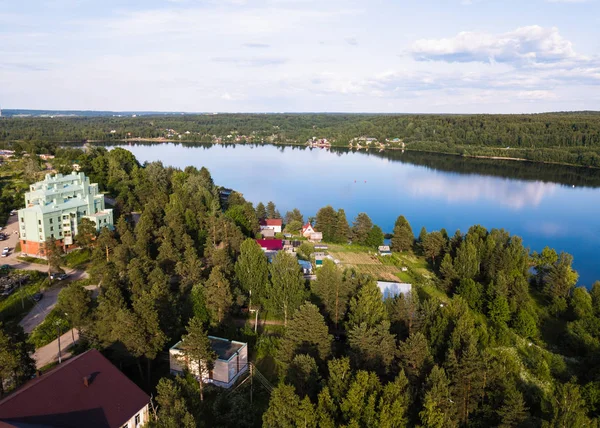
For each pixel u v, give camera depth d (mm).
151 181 165750
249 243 91625
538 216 194750
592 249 152750
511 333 86125
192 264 87375
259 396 60000
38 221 110312
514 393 53906
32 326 79000
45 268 105312
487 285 109062
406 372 58781
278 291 81125
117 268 85688
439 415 46062
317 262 120250
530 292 113938
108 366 52656
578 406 53562
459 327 68688
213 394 58750
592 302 97438
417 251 143875
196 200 141125
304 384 54188
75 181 139500
